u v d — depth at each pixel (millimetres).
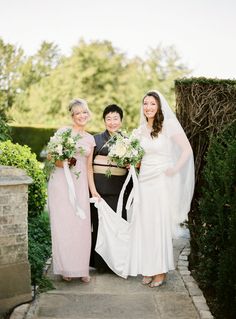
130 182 4828
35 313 3619
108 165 4703
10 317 3533
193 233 4922
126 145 4328
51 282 4375
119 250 4574
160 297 4039
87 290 4188
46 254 5266
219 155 4281
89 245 4434
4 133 6496
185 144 4297
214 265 4109
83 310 3719
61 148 4191
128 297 4027
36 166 6422
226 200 3846
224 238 3977
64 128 4395
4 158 6191
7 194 3654
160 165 4316
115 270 4551
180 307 3818
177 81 5082
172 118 4320
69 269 4324
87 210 4445
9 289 3713
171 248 4359
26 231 3773
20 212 3730
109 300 3947
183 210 4484
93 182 4656
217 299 3836
